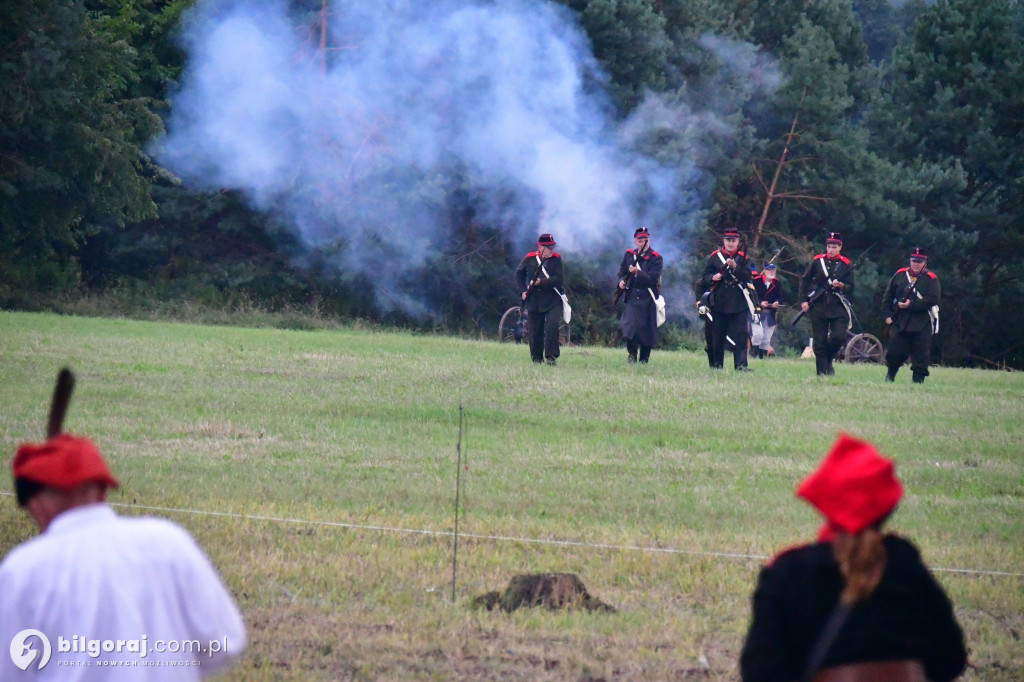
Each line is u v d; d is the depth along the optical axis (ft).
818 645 43.78
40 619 40.50
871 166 580.71
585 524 104.68
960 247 590.14
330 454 130.62
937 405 183.73
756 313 234.38
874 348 342.23
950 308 613.93
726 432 151.23
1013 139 621.31
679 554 93.76
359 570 87.92
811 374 235.81
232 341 256.52
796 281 581.53
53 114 433.48
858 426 159.53
